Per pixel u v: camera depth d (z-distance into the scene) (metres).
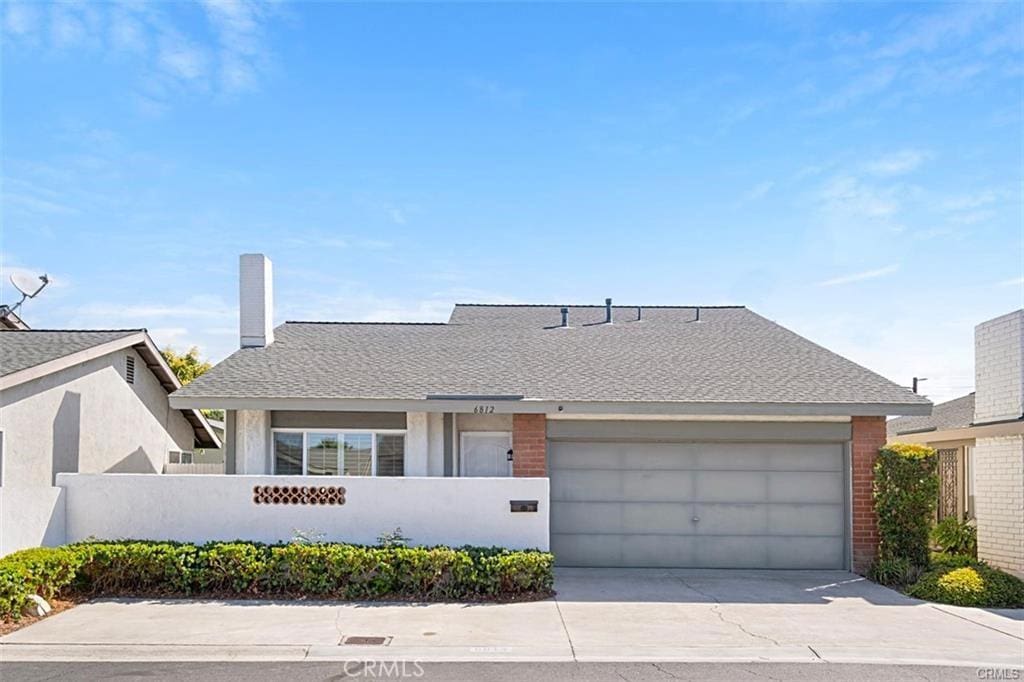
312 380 16.14
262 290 18.31
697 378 16.38
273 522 13.70
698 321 20.73
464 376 16.47
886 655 9.78
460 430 16.58
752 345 18.59
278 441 16.36
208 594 12.52
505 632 10.59
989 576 13.06
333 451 16.36
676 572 15.30
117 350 18.12
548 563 12.83
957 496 18.78
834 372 16.75
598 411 15.20
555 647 9.93
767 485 15.89
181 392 15.38
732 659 9.55
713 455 15.95
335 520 13.69
